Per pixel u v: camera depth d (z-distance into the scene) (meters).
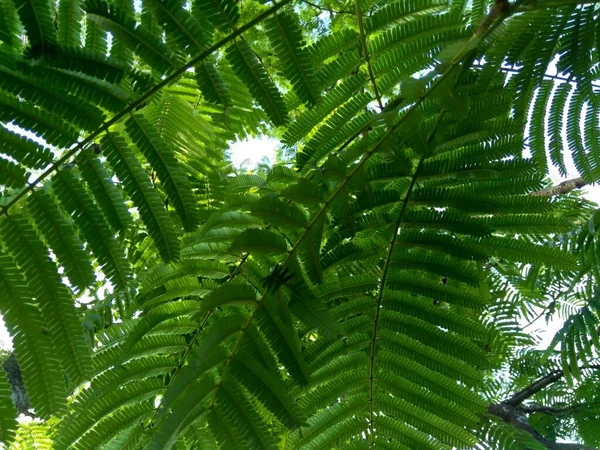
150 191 0.39
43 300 0.38
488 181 0.47
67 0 0.39
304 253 0.45
